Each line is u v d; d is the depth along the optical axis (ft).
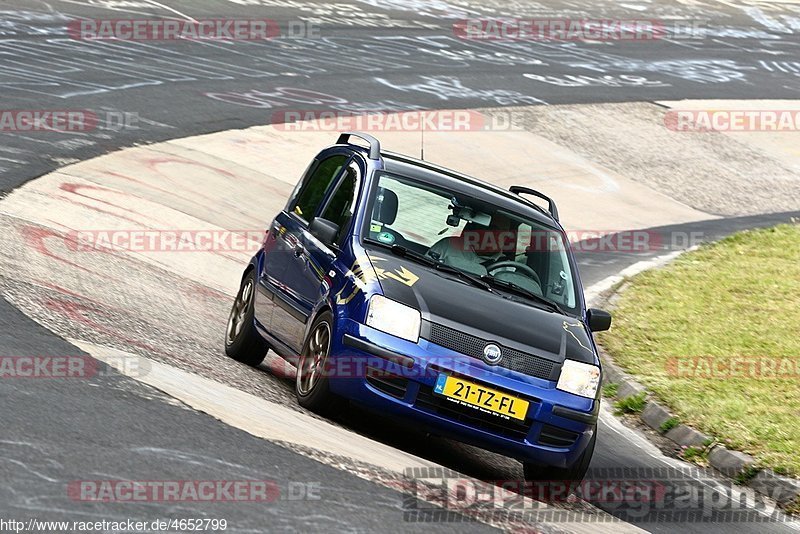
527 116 311.27
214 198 189.26
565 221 234.79
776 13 570.46
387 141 259.39
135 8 359.87
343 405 87.04
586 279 186.50
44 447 62.13
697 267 195.62
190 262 148.56
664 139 321.52
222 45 328.49
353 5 438.40
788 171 316.81
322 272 92.22
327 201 102.17
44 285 109.81
